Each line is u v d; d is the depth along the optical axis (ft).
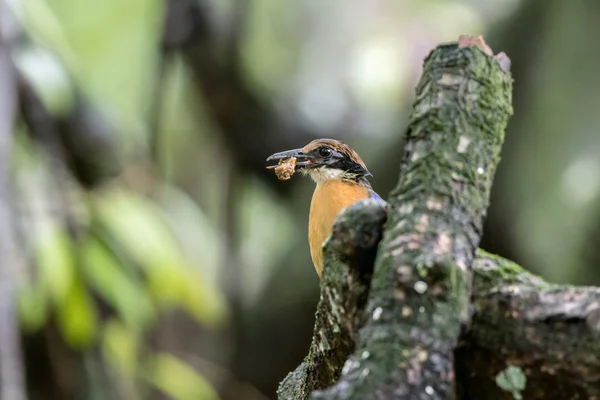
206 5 44.73
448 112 11.00
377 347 9.37
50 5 42.86
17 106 34.71
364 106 48.75
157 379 41.45
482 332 10.30
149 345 44.68
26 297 34.24
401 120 47.16
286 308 46.96
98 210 36.96
